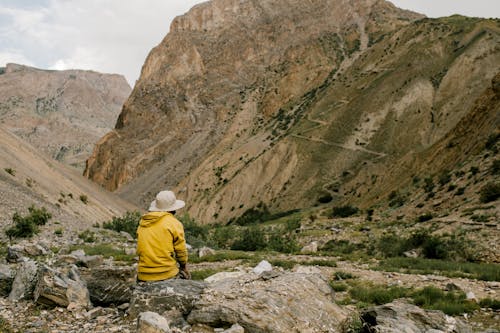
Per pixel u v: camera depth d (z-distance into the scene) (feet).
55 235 90.27
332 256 75.77
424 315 23.24
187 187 503.61
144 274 22.27
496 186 113.09
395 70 497.87
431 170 191.42
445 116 401.90
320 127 474.08
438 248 77.82
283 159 449.48
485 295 36.37
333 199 364.58
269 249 99.40
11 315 23.89
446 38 503.20
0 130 223.10
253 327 19.69
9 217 98.02
